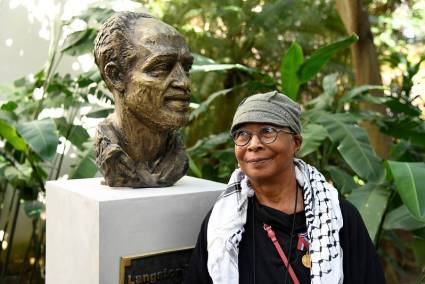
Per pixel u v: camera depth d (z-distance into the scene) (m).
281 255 1.11
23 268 2.94
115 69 1.51
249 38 4.12
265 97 1.14
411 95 3.25
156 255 1.46
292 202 1.18
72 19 2.46
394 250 3.29
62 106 2.89
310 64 2.24
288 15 4.09
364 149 2.03
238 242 1.15
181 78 1.52
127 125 1.56
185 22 4.11
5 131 2.33
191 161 2.38
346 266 1.10
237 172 1.28
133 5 3.34
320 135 2.12
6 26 3.16
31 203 2.66
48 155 2.05
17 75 3.22
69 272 1.57
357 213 1.17
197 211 1.56
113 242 1.39
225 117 4.11
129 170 1.56
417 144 2.43
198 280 1.24
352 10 2.88
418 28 4.25
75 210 1.51
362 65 2.96
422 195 1.55
